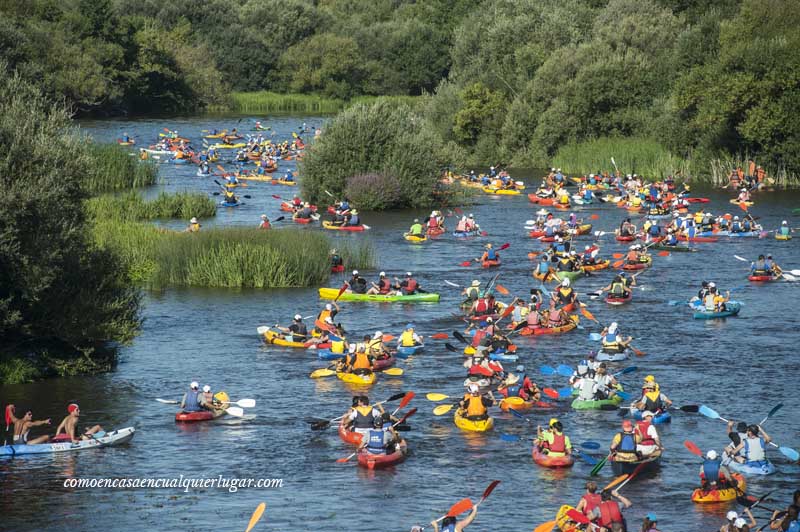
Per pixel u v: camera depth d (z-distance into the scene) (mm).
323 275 57719
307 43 195500
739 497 26609
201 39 190875
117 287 44344
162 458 30938
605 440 32281
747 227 72188
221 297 53156
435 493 28125
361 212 85438
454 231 74875
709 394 36781
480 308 47969
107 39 165500
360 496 27953
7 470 29922
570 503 27328
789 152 95000
